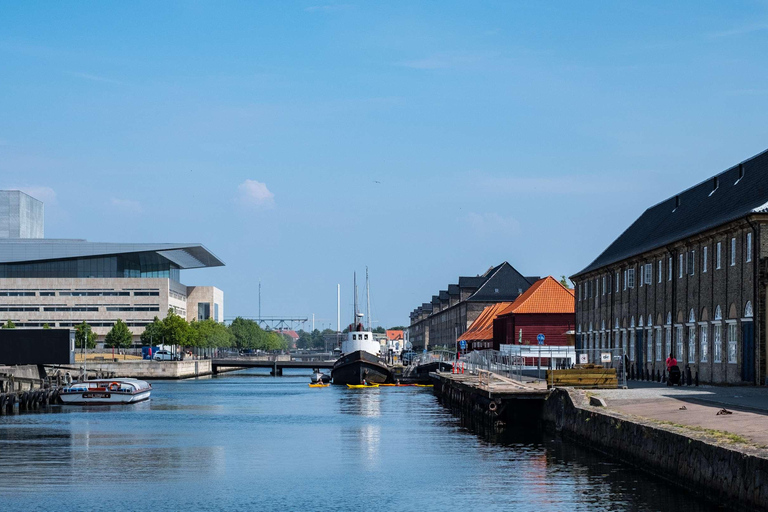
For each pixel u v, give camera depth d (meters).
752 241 48.44
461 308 173.00
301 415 64.19
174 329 173.38
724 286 52.28
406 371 128.12
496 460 37.31
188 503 28.58
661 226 69.69
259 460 38.50
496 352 70.56
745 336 49.22
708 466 24.47
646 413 35.16
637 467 31.25
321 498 29.25
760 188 50.59
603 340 80.75
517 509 26.62
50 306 195.88
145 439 47.31
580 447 39.38
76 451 41.84
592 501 26.97
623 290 74.25
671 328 61.25
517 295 165.75
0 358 85.19
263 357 194.75
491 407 50.22
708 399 39.81
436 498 28.86
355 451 41.56
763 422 29.47
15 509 27.69
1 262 193.00
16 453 41.16
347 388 109.44
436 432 50.19
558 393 45.78
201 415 64.62
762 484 20.98
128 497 29.64
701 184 67.06
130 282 197.75
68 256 194.50
